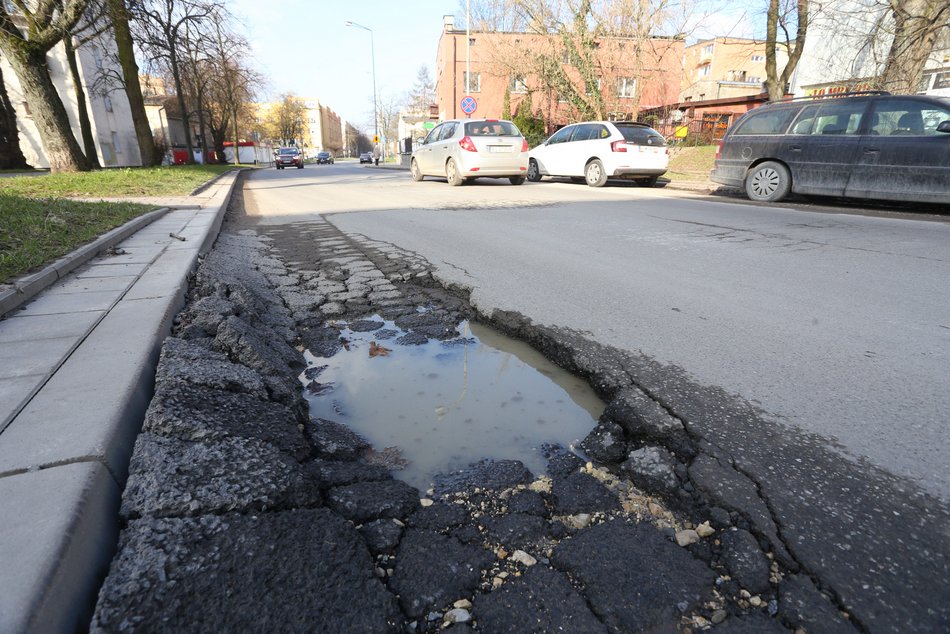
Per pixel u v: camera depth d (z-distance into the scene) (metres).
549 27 20.20
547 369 2.71
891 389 2.17
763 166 8.63
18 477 1.37
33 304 2.96
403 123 71.50
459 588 1.30
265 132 80.19
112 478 1.48
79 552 1.18
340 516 1.44
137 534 1.23
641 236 5.69
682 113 28.89
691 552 1.41
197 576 1.14
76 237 4.47
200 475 1.44
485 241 5.57
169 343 2.28
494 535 1.50
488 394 2.45
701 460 1.74
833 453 1.75
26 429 1.60
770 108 8.63
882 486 1.59
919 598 1.22
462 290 3.90
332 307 3.63
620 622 1.20
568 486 1.73
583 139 12.61
